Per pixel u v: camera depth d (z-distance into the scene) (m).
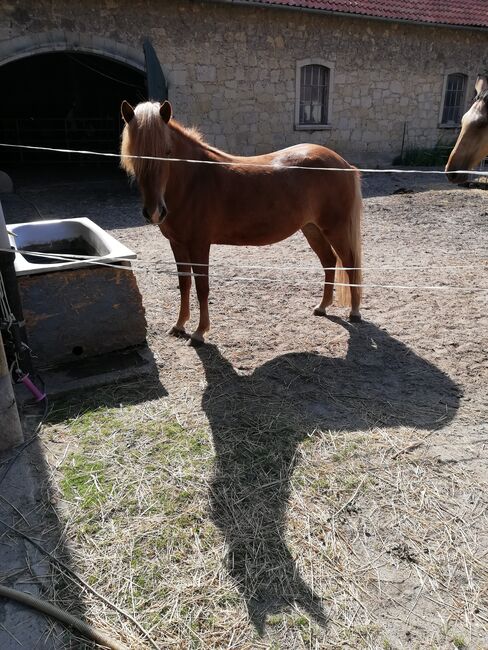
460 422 2.85
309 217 3.68
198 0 9.73
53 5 8.78
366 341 3.82
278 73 11.18
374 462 2.51
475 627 1.73
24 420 2.82
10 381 2.51
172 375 3.31
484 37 13.38
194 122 10.70
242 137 11.30
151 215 2.91
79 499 2.26
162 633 1.70
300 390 3.16
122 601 1.81
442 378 3.32
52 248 4.01
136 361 3.40
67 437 2.68
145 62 9.66
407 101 13.01
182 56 10.12
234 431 2.74
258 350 3.67
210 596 1.82
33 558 1.97
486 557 2.00
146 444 2.63
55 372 3.23
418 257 5.88
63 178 11.37
